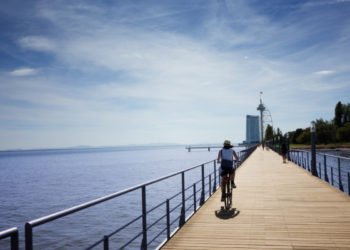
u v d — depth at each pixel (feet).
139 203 86.38
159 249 16.69
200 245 17.60
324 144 361.71
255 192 35.45
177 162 323.16
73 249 46.98
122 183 144.05
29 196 111.75
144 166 269.23
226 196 26.96
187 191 106.52
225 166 27.71
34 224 7.69
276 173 55.36
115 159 459.73
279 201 30.01
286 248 16.92
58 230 57.93
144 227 15.31
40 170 264.31
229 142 28.66
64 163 385.29
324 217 23.50
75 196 108.78
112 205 83.82
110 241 54.19
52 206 90.07
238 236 19.20
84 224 62.59
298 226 21.21
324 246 17.11
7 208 87.76
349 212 24.91
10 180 179.73
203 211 26.16
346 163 141.18
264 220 22.98
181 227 21.29
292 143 456.45
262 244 17.63
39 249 47.39
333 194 33.09
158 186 123.34
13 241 6.86
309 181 43.93
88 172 219.41
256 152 158.61
